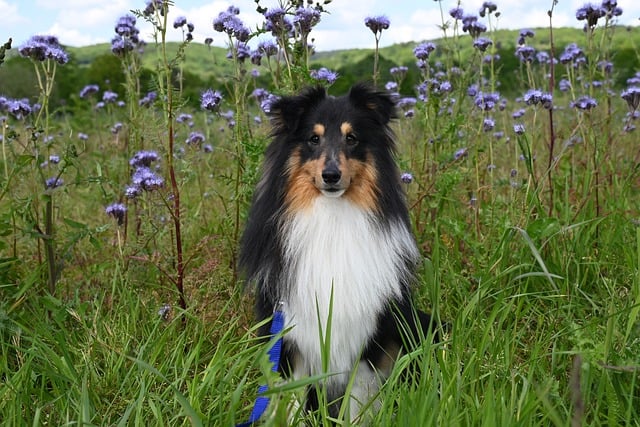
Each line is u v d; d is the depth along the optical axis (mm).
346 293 1172
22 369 1099
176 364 1149
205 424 1000
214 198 1958
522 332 1188
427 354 1022
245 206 1518
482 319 1240
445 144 1715
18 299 1322
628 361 1026
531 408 934
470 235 1548
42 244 1601
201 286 1395
